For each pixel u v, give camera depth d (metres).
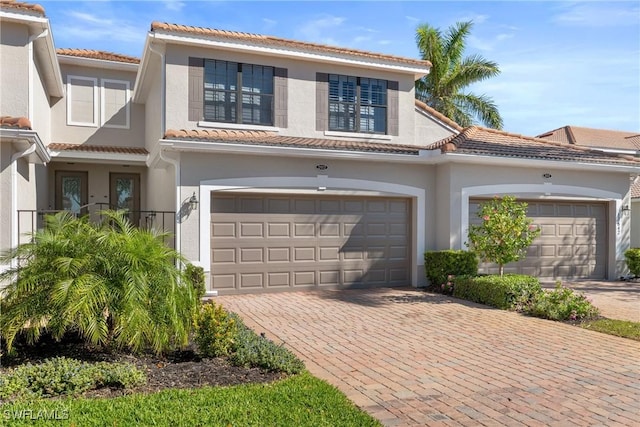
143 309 6.53
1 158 10.73
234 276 13.09
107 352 7.09
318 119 15.78
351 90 16.34
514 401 5.78
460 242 14.52
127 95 18.94
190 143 12.00
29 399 5.35
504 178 15.13
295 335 8.93
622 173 16.89
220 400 5.34
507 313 10.93
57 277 6.55
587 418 5.31
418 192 14.84
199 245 12.50
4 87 12.22
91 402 5.22
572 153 16.38
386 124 16.77
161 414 4.90
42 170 15.83
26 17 12.09
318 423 4.86
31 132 10.45
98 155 17.25
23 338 7.29
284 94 15.35
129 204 19.08
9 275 6.98
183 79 14.17
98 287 6.38
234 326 7.32
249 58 14.96
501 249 12.29
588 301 10.59
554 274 16.20
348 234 14.35
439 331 9.27
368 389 6.14
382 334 9.02
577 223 16.58
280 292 13.55
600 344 8.41
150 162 15.22
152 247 7.18
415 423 5.14
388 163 14.52
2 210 10.72
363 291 13.95
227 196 13.06
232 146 12.38
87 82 18.44
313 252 13.94
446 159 14.06
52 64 14.61
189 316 7.29
